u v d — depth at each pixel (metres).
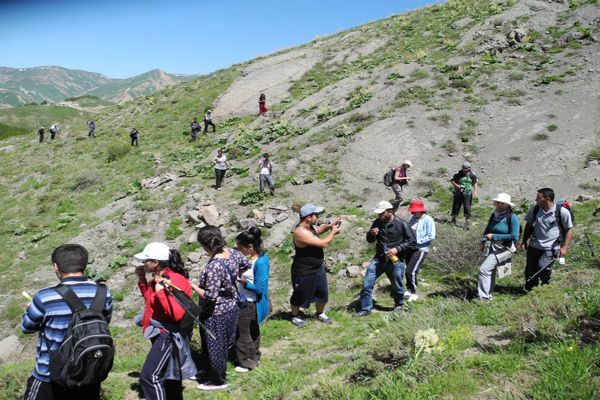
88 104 160.88
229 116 34.12
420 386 4.24
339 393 4.69
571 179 16.56
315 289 8.52
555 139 18.80
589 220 12.72
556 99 21.45
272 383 5.60
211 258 5.95
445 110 22.75
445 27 37.62
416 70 27.89
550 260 7.97
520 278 9.97
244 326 6.45
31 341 14.01
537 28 28.84
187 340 5.08
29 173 32.69
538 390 3.79
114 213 22.44
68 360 3.53
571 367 3.94
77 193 27.59
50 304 3.69
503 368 4.39
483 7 39.19
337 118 25.20
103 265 17.36
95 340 3.59
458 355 4.83
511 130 20.27
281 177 20.80
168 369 4.90
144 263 4.95
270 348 7.59
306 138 24.00
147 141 34.06
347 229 15.40
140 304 14.73
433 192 17.58
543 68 24.52
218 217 18.03
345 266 13.45
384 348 5.32
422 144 20.59
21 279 18.23
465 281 10.14
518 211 15.16
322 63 39.00
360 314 9.02
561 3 31.09
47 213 25.77
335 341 7.39
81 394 3.86
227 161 24.89
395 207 16.80
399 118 22.69
